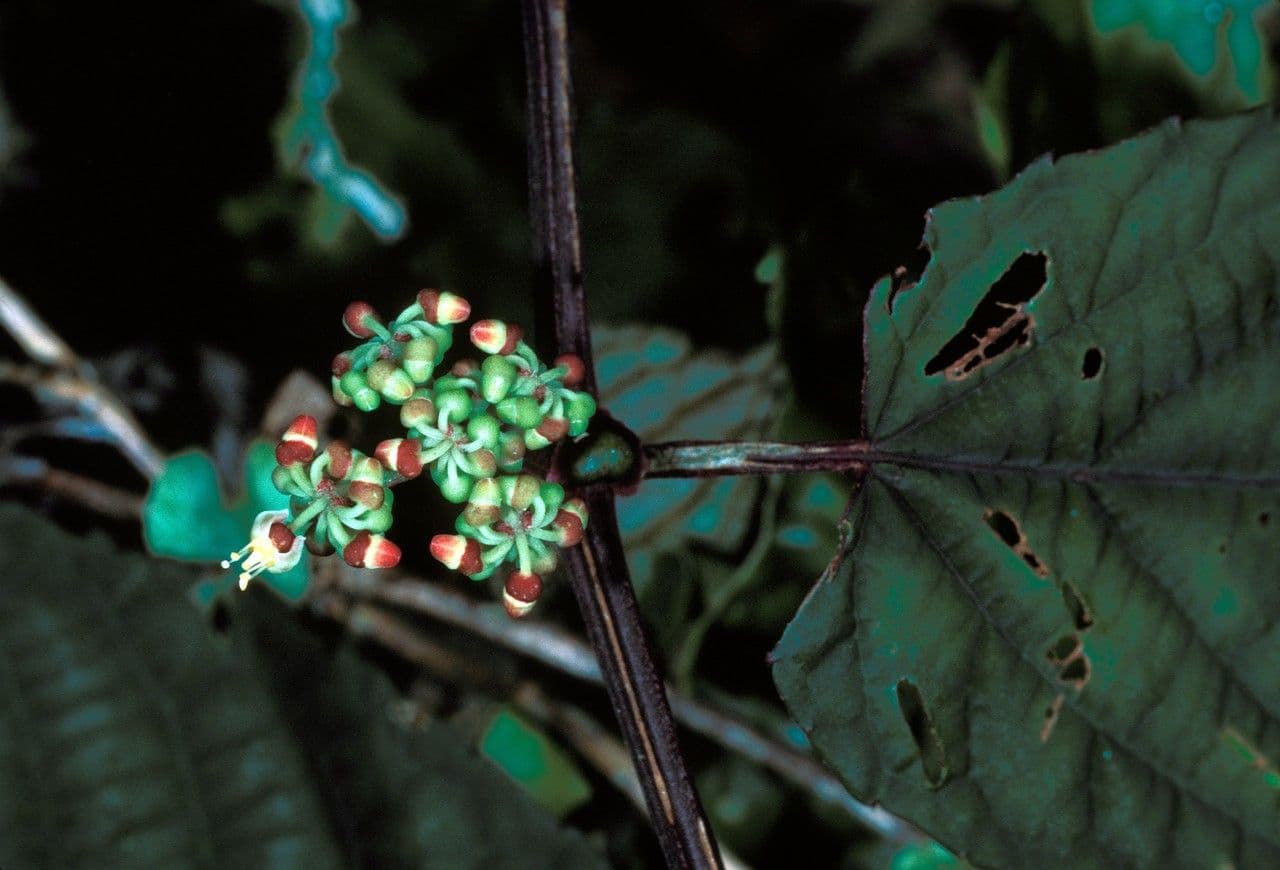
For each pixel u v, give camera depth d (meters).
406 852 0.36
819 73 0.44
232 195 0.43
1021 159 0.41
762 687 0.43
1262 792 0.36
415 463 0.34
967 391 0.36
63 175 0.43
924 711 0.36
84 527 0.42
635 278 0.43
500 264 0.43
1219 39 0.41
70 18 0.43
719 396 0.42
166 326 0.43
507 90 0.43
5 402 0.43
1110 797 0.36
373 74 0.43
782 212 0.43
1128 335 0.36
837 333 0.42
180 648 0.36
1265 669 0.36
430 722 0.36
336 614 0.42
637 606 0.36
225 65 0.43
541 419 0.35
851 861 0.43
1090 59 0.41
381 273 0.43
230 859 0.35
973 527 0.36
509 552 0.35
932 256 0.36
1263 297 0.36
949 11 0.44
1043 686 0.36
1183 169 0.36
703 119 0.44
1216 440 0.36
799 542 0.42
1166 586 0.36
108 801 0.35
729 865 0.42
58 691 0.35
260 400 0.43
